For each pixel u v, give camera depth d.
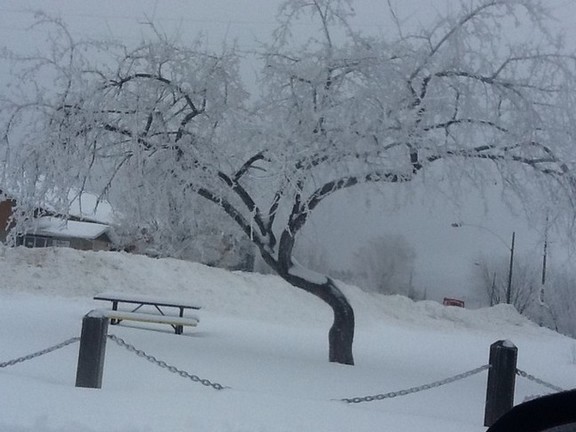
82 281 24.19
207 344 12.72
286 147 10.50
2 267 24.19
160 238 12.61
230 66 11.12
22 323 14.30
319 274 11.53
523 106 10.59
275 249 11.53
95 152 11.09
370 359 13.70
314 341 16.28
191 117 11.15
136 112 10.88
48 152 10.81
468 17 10.68
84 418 5.95
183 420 6.06
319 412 6.64
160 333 14.76
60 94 11.02
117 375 8.54
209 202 12.09
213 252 14.82
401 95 10.39
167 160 11.03
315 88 10.70
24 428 5.65
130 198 10.96
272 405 6.75
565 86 10.64
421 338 22.97
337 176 10.70
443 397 9.12
